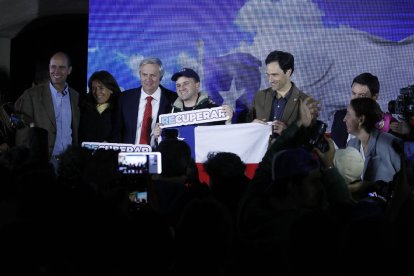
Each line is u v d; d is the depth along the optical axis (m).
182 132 7.54
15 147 5.32
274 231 3.67
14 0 10.51
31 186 3.54
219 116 7.50
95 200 3.56
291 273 3.17
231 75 9.47
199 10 9.41
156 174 5.22
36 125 8.58
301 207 3.78
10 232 2.85
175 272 3.18
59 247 3.04
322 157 4.43
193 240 3.19
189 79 7.89
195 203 3.29
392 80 9.59
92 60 9.41
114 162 4.72
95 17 9.38
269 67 8.11
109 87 8.64
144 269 3.04
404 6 9.55
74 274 2.99
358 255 3.01
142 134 8.53
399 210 3.93
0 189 3.83
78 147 4.87
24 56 11.33
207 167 4.61
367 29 9.51
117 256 3.09
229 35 9.42
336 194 4.11
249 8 9.41
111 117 8.63
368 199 4.46
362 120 6.55
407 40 9.58
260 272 3.63
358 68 9.53
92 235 3.19
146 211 3.17
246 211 3.79
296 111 8.09
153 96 8.55
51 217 3.34
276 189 3.82
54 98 8.67
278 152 3.97
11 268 2.78
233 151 7.45
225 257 3.25
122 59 9.42
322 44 9.47
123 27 9.41
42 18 10.63
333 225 3.16
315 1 9.43
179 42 9.43
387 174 6.44
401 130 7.45
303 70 9.47
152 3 9.41
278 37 9.44
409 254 3.12
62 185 3.64
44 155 7.73
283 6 9.41
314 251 3.07
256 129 7.45
